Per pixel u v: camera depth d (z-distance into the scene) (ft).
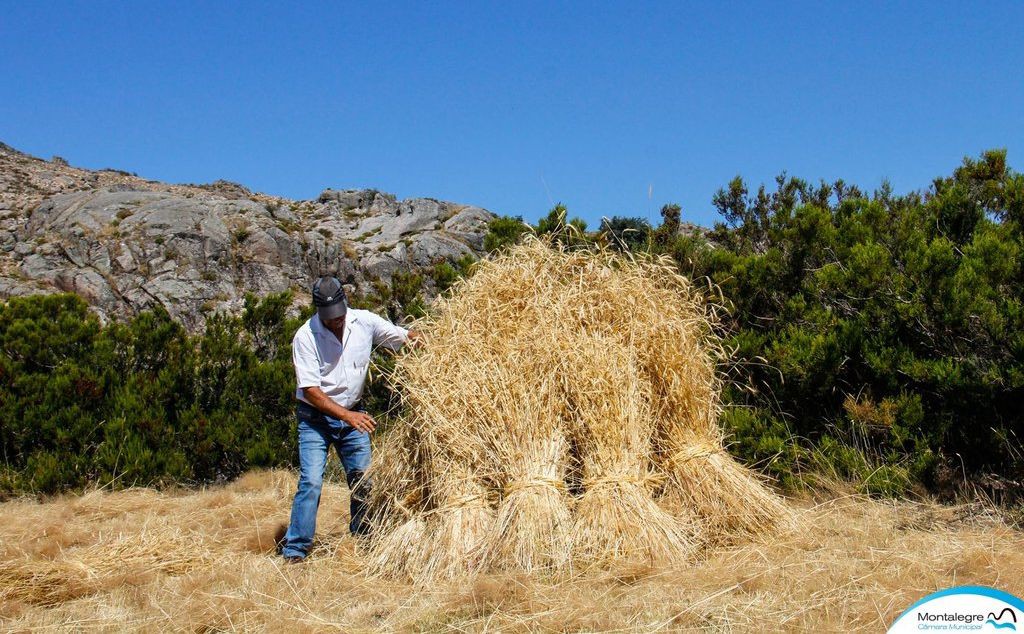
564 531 14.75
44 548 18.20
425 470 16.22
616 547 14.64
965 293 19.52
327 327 17.24
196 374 29.73
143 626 12.69
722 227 36.37
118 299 57.52
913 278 21.02
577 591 13.07
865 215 25.21
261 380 29.12
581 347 16.62
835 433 22.08
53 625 12.91
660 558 14.57
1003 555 13.93
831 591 12.65
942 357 20.74
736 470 17.26
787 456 21.15
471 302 18.07
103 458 25.84
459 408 16.06
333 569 15.62
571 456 15.98
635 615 12.14
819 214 25.21
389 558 15.48
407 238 72.90
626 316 17.76
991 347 19.81
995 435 19.19
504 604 12.83
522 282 18.19
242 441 28.02
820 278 23.09
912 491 19.38
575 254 18.94
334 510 21.42
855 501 19.07
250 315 32.22
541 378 16.24
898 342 21.63
